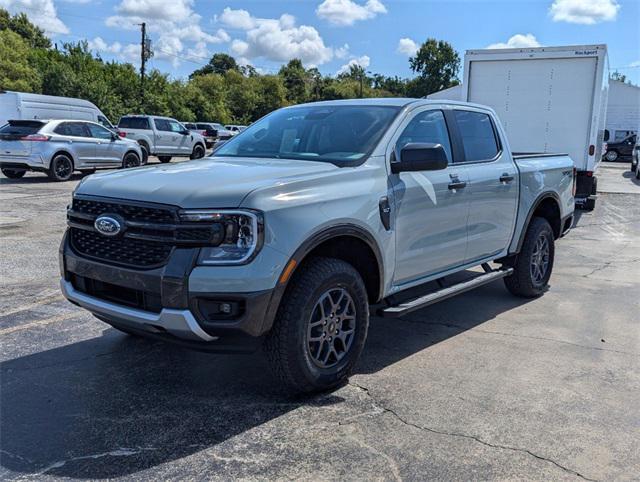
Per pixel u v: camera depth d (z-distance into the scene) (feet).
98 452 10.18
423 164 13.57
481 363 14.48
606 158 118.32
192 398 12.35
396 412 11.79
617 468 9.91
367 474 9.62
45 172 54.08
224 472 9.63
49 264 24.00
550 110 37.24
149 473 9.57
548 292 21.58
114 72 172.14
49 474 9.50
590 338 16.43
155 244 11.09
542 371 13.99
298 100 361.51
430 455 10.21
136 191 11.53
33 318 17.37
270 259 10.85
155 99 172.14
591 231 35.73
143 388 12.81
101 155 59.11
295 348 11.63
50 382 13.03
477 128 17.85
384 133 14.20
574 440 10.79
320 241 11.73
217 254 10.68
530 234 19.97
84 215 12.18
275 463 9.91
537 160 20.65
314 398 12.41
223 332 10.80
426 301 14.78
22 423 11.17
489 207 17.34
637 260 27.43
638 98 144.87
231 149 16.03
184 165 13.78
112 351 14.93
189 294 10.60
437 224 15.20
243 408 11.92
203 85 248.32
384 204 13.32
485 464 9.95
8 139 53.16
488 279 17.58
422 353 15.15
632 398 12.59
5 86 138.82
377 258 13.28
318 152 14.38
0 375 13.35
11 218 34.63
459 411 11.87
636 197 53.72
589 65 35.83
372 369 14.05
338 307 12.55
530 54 36.94
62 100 70.49
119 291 11.78
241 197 10.84
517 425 11.32
